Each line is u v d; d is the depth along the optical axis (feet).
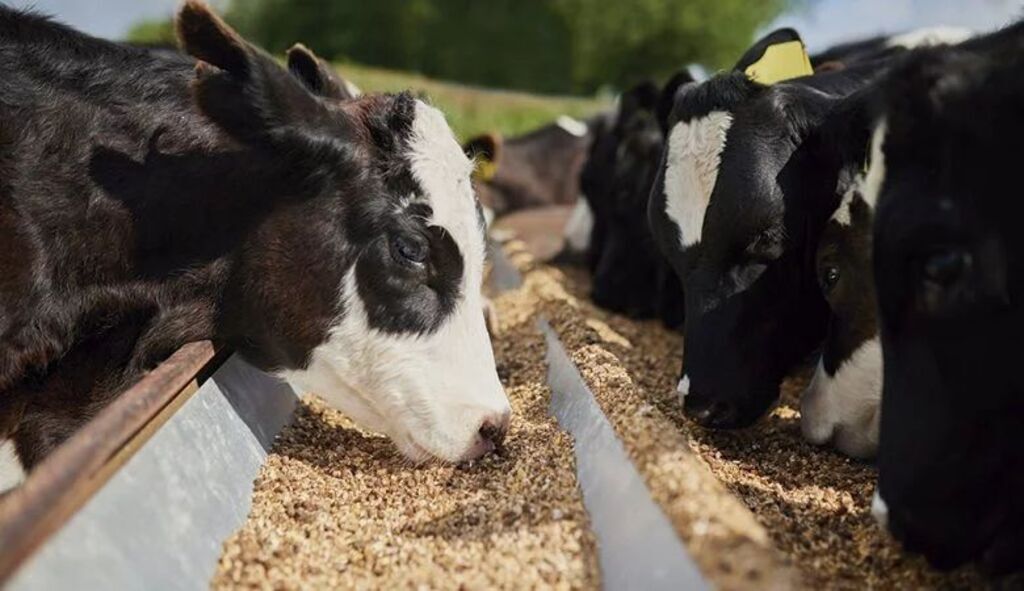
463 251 4.54
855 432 4.63
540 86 42.19
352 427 5.03
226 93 4.45
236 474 4.06
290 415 4.99
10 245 4.33
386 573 3.48
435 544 3.64
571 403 4.57
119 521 3.11
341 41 40.47
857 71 5.57
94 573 2.90
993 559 3.40
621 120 9.21
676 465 3.28
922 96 3.42
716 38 41.78
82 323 4.48
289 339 4.53
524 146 15.20
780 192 4.91
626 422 3.77
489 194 14.70
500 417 4.43
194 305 4.53
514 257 9.39
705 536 2.88
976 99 3.37
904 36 7.47
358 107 4.65
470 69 41.39
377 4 40.34
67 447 3.02
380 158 4.50
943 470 3.36
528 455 4.35
